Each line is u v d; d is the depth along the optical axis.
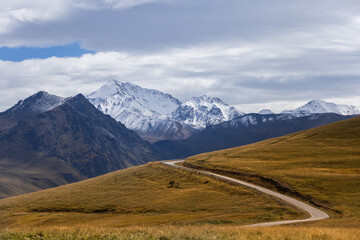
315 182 104.19
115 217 97.69
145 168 169.88
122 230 45.66
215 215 83.94
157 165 172.50
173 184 128.62
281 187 106.75
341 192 92.25
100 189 134.88
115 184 140.62
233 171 135.88
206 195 107.81
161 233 40.34
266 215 76.38
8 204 130.62
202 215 85.00
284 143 189.62
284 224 62.34
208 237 37.66
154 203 106.56
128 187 132.75
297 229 43.94
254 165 140.88
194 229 44.91
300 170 123.31
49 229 47.19
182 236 38.84
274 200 93.25
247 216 76.06
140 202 110.12
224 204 95.75
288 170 125.12
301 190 99.31
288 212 81.12
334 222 62.00
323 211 80.56
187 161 183.75
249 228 46.16
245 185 112.81
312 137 197.75
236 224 66.62
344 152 152.38
